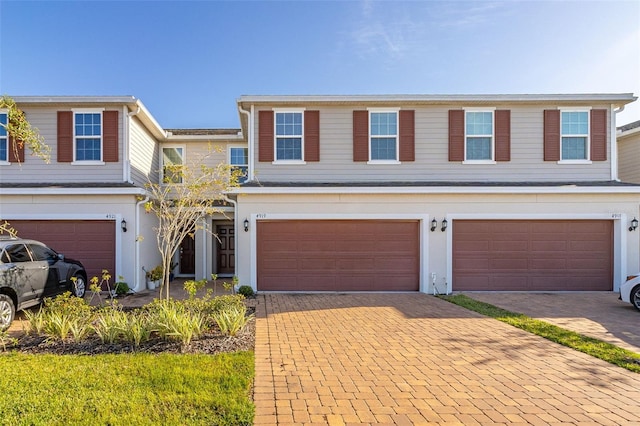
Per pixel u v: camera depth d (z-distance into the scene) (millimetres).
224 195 10484
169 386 3969
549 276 10727
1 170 11242
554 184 10930
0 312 6551
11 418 3281
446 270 10641
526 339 5969
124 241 10742
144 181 13234
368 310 8102
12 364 4582
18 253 7414
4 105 6820
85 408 3480
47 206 10570
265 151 11422
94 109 11484
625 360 4988
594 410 3656
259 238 10617
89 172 11438
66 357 4848
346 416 3508
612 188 10344
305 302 9008
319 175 11469
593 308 8406
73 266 9117
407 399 3861
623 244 10523
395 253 10773
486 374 4535
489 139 11609
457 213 10680
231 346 5480
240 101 11250
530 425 3371
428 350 5422
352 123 11555
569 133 11641
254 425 3314
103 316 6055
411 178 11516
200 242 14328
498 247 10742
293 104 11453
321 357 5113
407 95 11305
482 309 8125
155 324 5656
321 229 10703
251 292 10016
